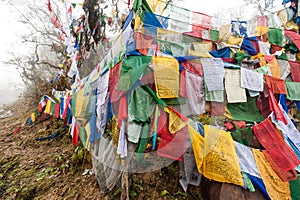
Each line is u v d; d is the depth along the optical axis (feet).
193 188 13.37
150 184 13.69
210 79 13.41
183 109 12.31
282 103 16.22
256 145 13.12
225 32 17.38
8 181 18.06
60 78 27.20
